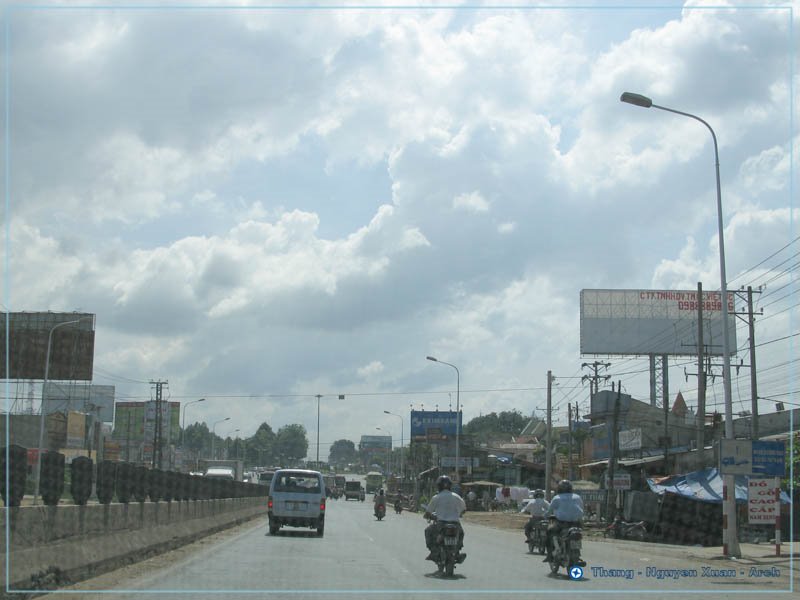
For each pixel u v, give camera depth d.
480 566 17.55
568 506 15.76
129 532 16.17
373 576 14.87
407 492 98.94
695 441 45.75
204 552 19.39
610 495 35.34
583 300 63.75
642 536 30.59
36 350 51.88
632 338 63.38
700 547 27.12
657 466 41.78
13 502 10.63
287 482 26.98
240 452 158.50
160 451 66.44
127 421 89.81
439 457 83.69
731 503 21.44
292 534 27.56
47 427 57.84
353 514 52.38
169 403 85.38
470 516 56.25
